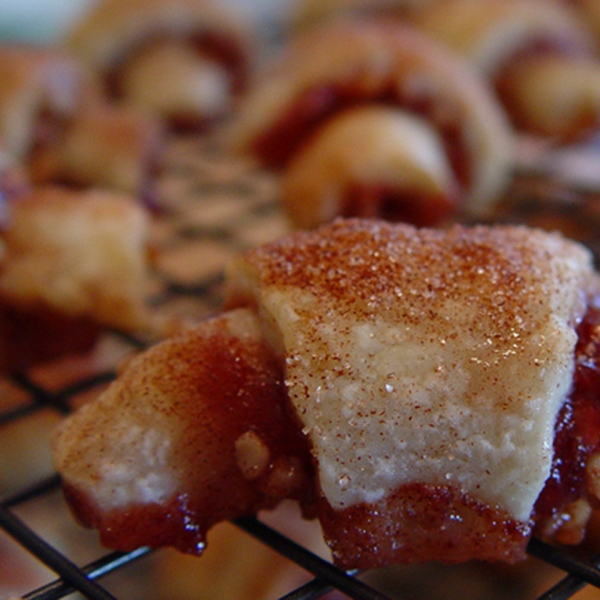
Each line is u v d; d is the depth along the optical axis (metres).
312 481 0.12
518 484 0.12
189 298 0.22
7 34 0.41
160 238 0.26
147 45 0.33
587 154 0.31
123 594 0.17
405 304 0.12
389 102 0.24
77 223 0.17
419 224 0.23
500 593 0.17
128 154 0.24
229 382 0.12
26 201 0.17
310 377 0.12
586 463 0.12
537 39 0.28
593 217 0.26
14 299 0.17
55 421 0.18
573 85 0.27
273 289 0.12
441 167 0.22
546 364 0.12
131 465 0.12
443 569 0.17
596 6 0.32
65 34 0.33
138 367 0.13
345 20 0.36
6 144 0.23
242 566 0.16
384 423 0.12
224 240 0.26
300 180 0.22
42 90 0.24
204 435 0.12
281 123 0.24
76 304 0.17
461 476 0.12
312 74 0.24
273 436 0.12
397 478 0.12
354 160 0.21
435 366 0.12
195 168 0.32
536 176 0.29
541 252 0.13
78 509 0.12
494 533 0.12
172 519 0.12
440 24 0.29
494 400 0.12
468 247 0.13
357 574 0.12
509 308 0.12
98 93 0.28
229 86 0.35
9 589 0.15
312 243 0.13
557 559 0.12
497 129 0.25
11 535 0.12
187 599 0.17
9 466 0.17
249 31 0.35
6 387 0.17
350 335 0.12
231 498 0.12
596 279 0.13
